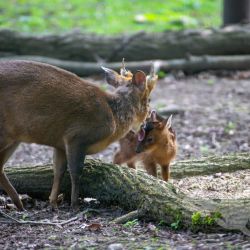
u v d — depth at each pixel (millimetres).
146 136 12945
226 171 13438
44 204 12289
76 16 33250
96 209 11680
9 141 11438
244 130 18406
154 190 10914
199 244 9547
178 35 25359
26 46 24734
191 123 19172
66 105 11492
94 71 24359
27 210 11922
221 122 19203
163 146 13008
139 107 12344
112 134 11883
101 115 11648
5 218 11242
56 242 9953
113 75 12664
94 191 11820
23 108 11359
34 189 12367
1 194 12742
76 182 11672
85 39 24984
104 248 9594
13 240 10125
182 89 23391
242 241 9570
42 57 24734
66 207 12039
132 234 10211
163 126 13062
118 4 35219
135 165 13938
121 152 13695
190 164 13562
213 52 25609
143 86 12297
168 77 24719
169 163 13258
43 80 11477
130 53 24969
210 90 23188
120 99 12047
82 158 11617
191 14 34156
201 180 12961
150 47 25047
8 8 33875
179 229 10273
